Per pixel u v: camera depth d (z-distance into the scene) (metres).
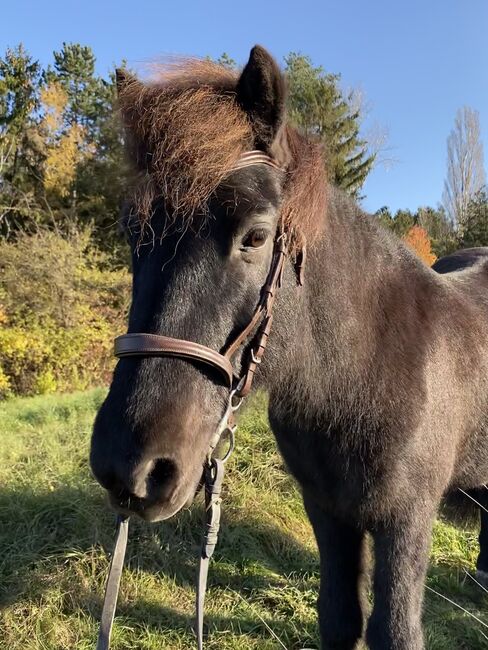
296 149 1.61
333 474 1.98
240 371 1.47
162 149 1.37
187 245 1.34
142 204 1.37
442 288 2.29
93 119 26.19
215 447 1.51
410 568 1.92
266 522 3.54
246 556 3.24
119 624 2.69
